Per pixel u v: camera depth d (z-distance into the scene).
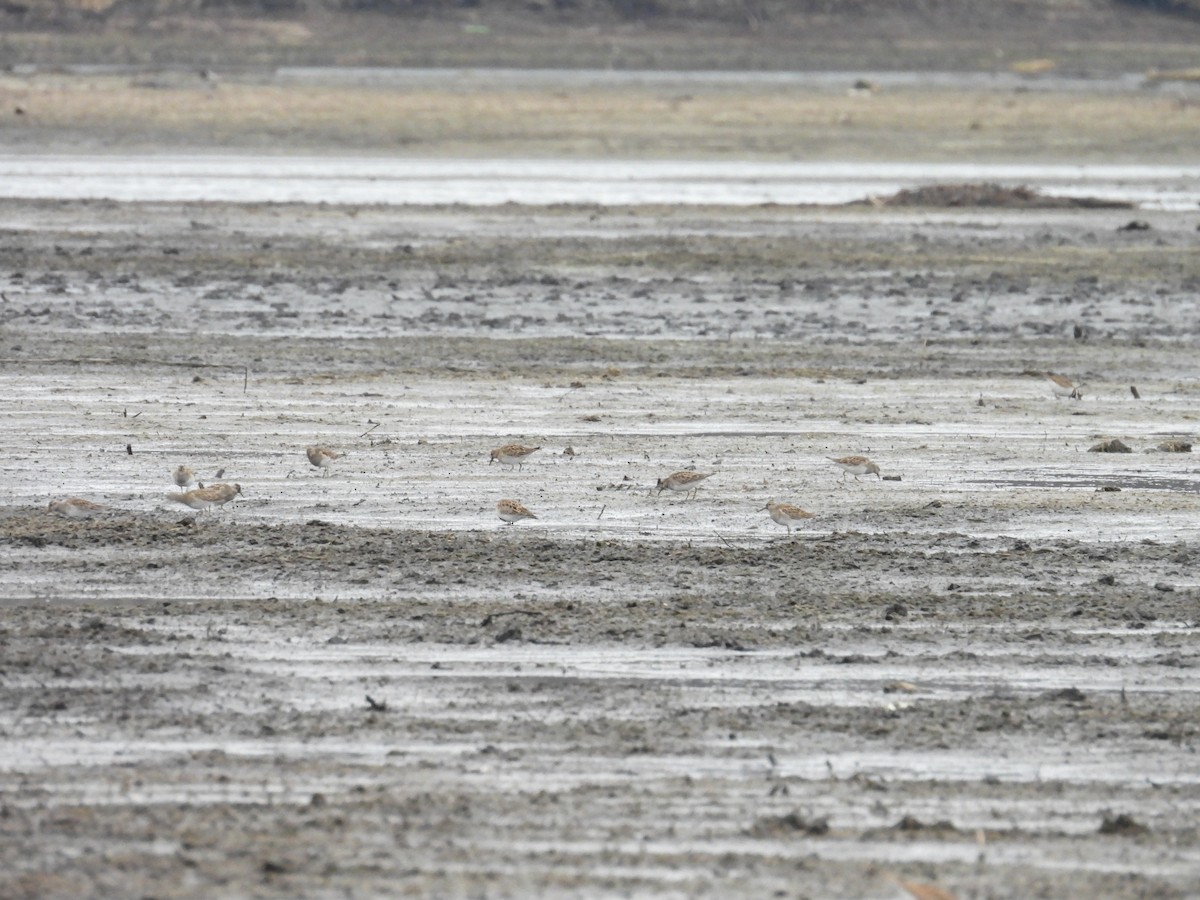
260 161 155.75
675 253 105.88
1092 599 45.19
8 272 95.94
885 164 165.62
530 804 31.80
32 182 137.62
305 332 84.62
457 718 36.50
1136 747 35.31
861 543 50.62
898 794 32.69
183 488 54.78
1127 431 66.88
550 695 37.91
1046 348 83.94
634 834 30.45
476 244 109.19
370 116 185.38
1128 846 30.34
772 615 43.47
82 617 42.53
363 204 127.19
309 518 52.41
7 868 28.44
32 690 37.50
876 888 28.25
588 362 78.38
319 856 29.19
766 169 159.25
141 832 30.09
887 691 38.50
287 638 41.25
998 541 50.94
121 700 37.09
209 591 44.97
